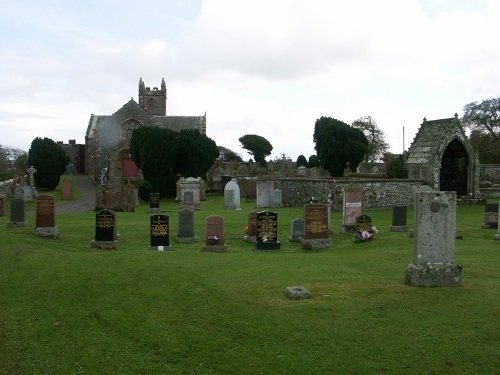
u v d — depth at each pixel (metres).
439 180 33.03
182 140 46.78
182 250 16.44
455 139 33.41
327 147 51.12
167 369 7.17
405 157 36.94
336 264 13.20
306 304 8.96
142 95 84.88
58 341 8.18
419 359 7.03
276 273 11.59
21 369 7.31
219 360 7.29
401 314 8.40
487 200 33.78
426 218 9.99
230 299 9.43
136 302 9.57
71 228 21.28
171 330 8.29
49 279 11.20
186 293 9.89
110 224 17.22
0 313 9.38
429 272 9.89
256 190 37.03
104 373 7.14
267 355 7.30
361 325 8.02
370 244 17.58
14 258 13.53
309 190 32.28
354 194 21.38
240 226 22.88
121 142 62.28
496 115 66.94
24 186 40.12
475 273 11.37
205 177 51.00
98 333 8.41
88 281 10.92
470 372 6.76
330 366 6.95
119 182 40.38
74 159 79.44
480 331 7.74
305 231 17.55
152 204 31.72
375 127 82.94
